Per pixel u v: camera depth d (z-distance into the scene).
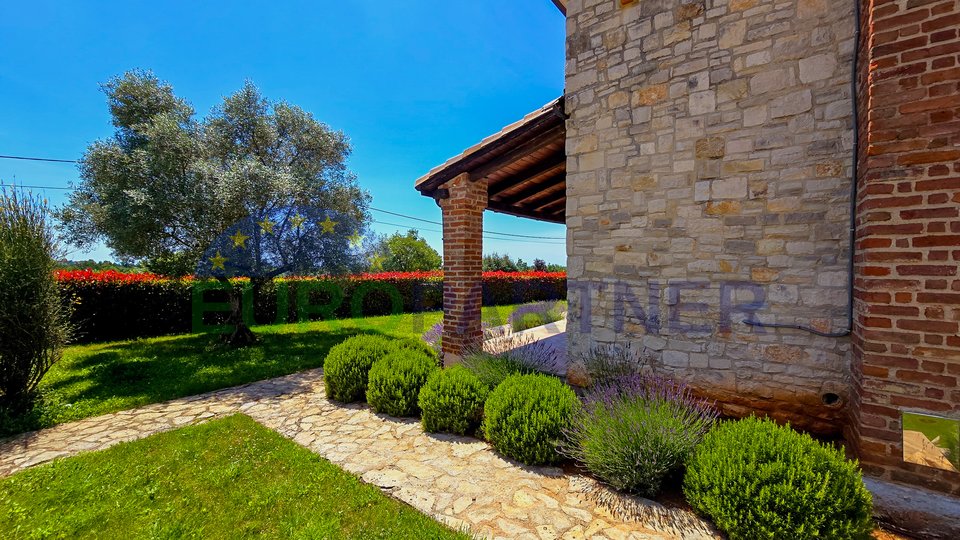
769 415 3.66
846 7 3.24
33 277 4.92
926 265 2.38
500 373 4.62
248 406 4.90
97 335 9.10
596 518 2.56
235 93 9.24
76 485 3.04
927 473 2.42
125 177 7.82
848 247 3.25
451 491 2.90
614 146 4.54
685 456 2.84
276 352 8.02
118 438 3.99
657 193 4.26
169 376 6.22
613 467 2.88
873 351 2.60
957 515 2.28
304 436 3.95
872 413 2.61
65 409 4.71
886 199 2.51
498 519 2.56
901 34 2.43
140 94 8.62
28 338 4.91
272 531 2.49
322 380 6.12
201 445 3.74
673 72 4.12
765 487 2.18
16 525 2.56
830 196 3.34
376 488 2.96
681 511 2.63
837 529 2.04
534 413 3.34
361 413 4.61
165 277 10.07
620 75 4.46
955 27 2.27
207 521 2.60
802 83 3.45
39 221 5.08
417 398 4.43
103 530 2.52
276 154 9.66
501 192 6.74
